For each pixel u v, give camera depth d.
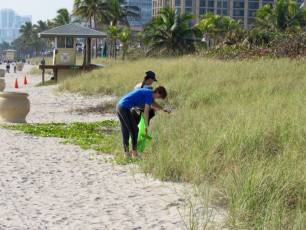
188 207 8.00
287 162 9.10
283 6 81.25
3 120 19.58
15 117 19.53
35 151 13.38
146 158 11.03
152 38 57.97
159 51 57.59
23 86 45.34
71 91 32.62
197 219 7.30
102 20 88.38
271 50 37.03
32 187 9.59
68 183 9.92
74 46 44.22
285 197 7.61
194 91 23.77
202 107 18.92
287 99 16.23
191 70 30.98
